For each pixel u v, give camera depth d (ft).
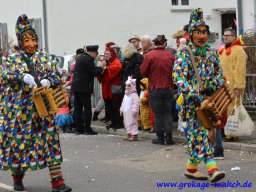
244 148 36.91
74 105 47.57
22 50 26.91
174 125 47.39
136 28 79.92
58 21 75.66
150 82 40.29
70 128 49.16
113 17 78.74
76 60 47.06
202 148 27.94
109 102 48.06
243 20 55.93
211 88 27.96
